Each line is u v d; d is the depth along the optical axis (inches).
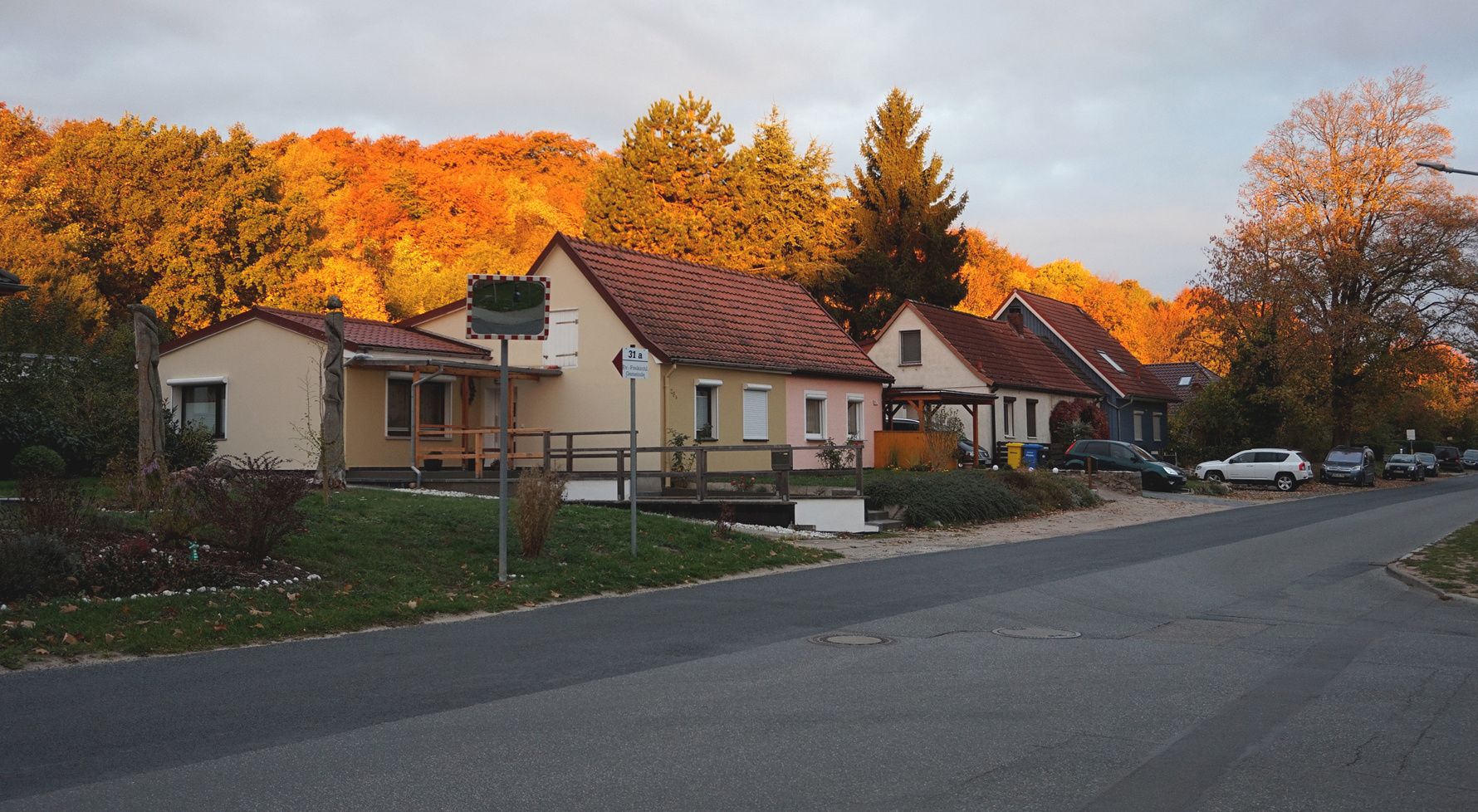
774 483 1023.6
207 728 268.1
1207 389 2133.4
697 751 251.9
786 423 1298.0
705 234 2191.2
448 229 2501.2
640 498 906.1
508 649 383.2
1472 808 217.6
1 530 424.5
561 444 1195.9
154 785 221.6
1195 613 496.1
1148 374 2493.8
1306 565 697.6
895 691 319.3
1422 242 2112.5
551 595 515.5
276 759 241.6
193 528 483.8
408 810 209.0
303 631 408.5
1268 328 2100.1
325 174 2477.9
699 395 1192.2
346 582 487.8
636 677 337.1
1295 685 334.0
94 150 1924.2
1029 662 367.9
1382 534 925.8
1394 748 262.1
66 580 413.1
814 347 1391.5
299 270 1995.6
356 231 2363.4
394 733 265.6
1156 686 330.6
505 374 539.5
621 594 540.7
